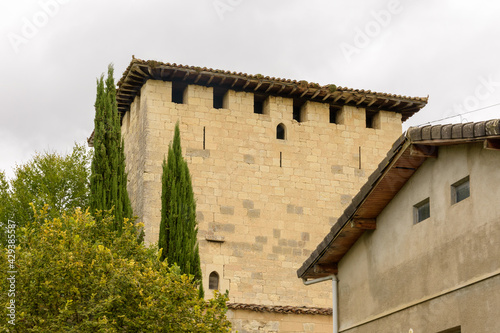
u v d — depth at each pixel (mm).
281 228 38562
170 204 31547
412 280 19828
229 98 39219
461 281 18031
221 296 26328
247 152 38938
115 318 23688
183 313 24812
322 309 36750
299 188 39312
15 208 40812
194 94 38781
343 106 40969
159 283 24609
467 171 18234
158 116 38156
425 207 19906
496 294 16906
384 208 21422
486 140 16953
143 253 26922
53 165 42625
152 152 37719
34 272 23062
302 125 40094
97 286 23344
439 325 18562
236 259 37531
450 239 18562
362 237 22422
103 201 32438
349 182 40125
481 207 17656
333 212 39531
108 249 24250
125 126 42625
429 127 18375
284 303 37688
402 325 20000
